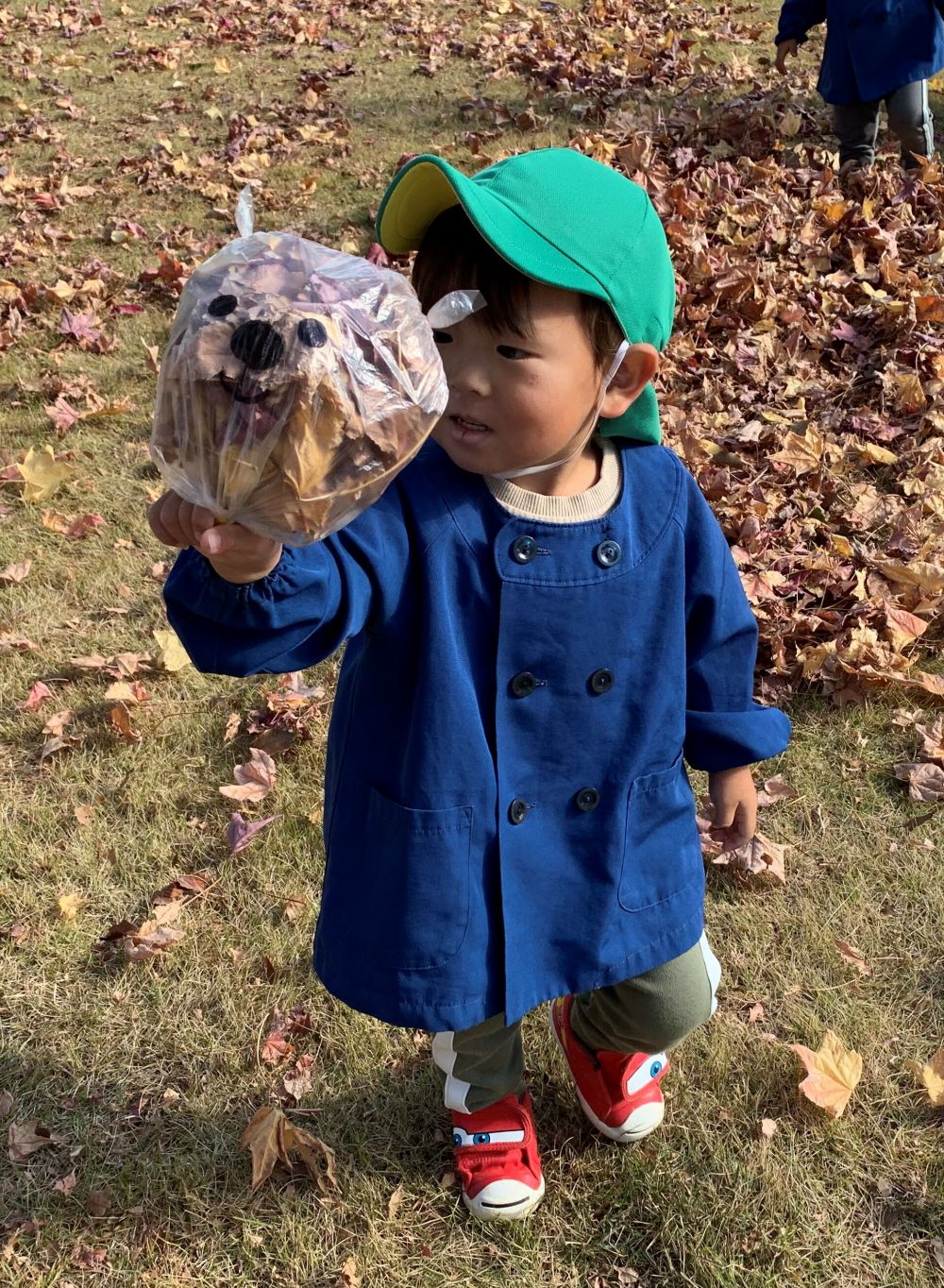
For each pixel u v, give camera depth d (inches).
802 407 167.6
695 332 185.2
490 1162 82.7
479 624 61.6
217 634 51.6
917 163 235.9
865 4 221.8
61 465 157.0
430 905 65.2
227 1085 91.6
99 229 232.2
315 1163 84.8
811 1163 86.0
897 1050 93.5
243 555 47.4
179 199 245.0
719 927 103.3
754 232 212.2
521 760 65.1
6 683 128.0
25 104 301.3
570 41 324.5
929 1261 80.4
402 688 62.7
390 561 57.8
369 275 45.0
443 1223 83.2
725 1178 85.0
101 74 323.3
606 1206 84.0
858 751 120.6
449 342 55.2
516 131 268.5
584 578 61.9
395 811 64.1
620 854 69.4
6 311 200.7
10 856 109.7
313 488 43.0
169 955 100.8
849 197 228.8
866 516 147.2
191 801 115.3
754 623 71.1
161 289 208.5
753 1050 93.3
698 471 153.8
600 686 64.6
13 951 101.4
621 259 55.4
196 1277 80.4
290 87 307.9
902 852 110.3
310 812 113.4
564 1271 80.7
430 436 59.5
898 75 224.1
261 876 107.6
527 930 68.7
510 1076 81.1
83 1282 80.2
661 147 254.5
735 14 348.8
